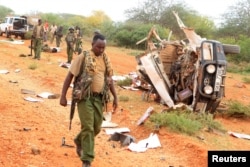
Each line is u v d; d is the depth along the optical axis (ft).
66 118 35.53
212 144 32.07
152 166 26.86
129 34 148.46
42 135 29.91
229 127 39.34
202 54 38.55
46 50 91.86
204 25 161.48
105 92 23.41
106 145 30.19
